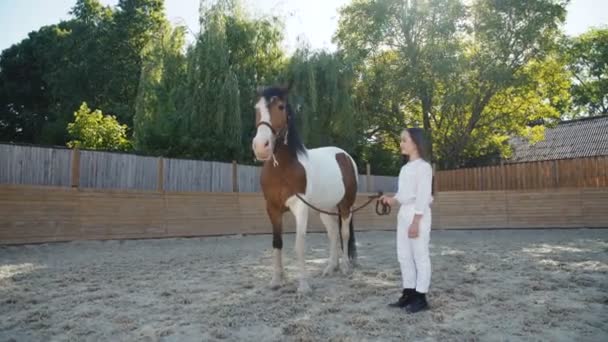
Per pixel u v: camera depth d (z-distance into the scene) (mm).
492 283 4973
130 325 3477
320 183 5156
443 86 20188
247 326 3438
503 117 21656
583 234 11688
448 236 12141
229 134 13891
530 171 15703
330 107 16000
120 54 28500
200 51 14086
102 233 9438
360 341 3041
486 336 3135
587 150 25094
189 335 3240
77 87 28094
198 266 6500
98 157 10031
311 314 3721
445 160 21953
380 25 20797
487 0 20125
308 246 9578
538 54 20406
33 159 9078
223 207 11477
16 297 4426
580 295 4344
